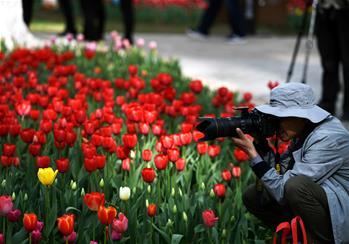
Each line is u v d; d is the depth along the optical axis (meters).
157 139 10.17
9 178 8.47
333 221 7.43
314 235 7.65
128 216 7.79
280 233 8.27
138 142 9.88
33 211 7.92
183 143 9.23
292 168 7.95
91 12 26.22
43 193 8.30
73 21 28.25
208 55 26.31
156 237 7.73
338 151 7.52
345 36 15.92
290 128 7.79
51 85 12.79
